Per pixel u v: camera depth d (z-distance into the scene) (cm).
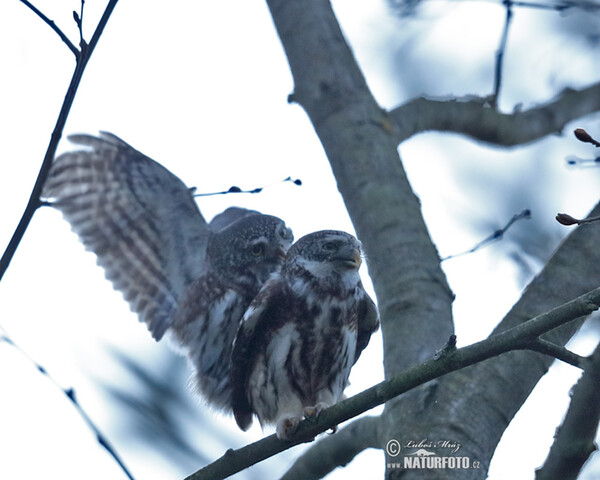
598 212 1086
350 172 1220
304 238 1133
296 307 1088
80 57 821
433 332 1048
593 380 794
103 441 828
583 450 812
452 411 952
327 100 1284
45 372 835
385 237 1144
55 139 819
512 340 796
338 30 1357
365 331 1157
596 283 1029
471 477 909
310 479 1186
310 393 1090
